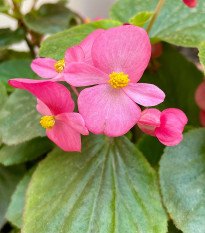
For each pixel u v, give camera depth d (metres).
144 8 0.20
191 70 0.21
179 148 0.17
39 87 0.14
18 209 0.19
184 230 0.15
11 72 0.22
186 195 0.16
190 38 0.18
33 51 0.27
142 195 0.16
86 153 0.18
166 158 0.17
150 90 0.14
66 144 0.15
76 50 0.14
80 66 0.13
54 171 0.18
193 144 0.17
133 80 0.14
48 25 0.24
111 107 0.14
